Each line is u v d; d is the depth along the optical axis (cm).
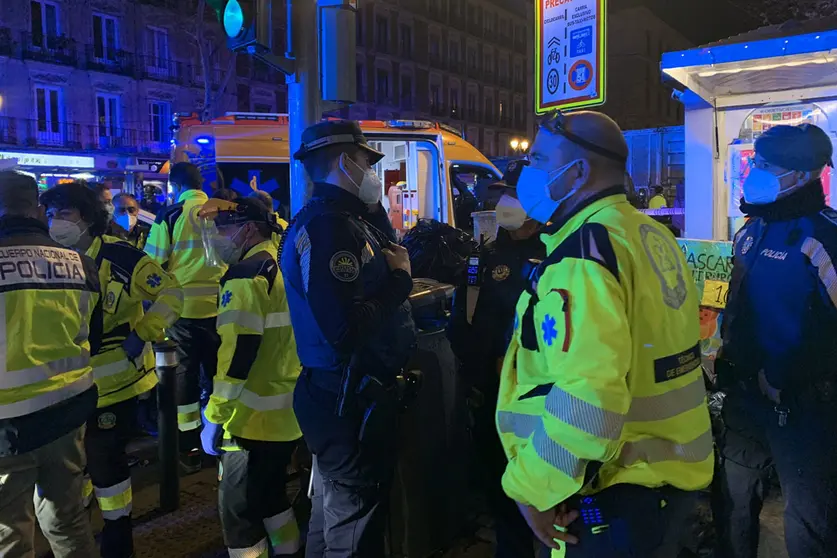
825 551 219
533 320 159
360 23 4309
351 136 232
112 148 2838
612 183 164
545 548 180
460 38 5212
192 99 3170
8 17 2545
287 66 367
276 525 291
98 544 345
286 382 278
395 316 241
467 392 289
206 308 462
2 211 245
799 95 428
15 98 2569
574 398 140
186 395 458
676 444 155
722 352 247
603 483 156
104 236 322
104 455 307
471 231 805
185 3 3119
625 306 149
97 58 2841
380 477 235
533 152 172
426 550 303
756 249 233
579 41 597
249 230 283
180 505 395
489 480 282
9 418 228
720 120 459
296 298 229
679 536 157
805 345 215
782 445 224
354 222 227
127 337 316
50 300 242
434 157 795
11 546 235
